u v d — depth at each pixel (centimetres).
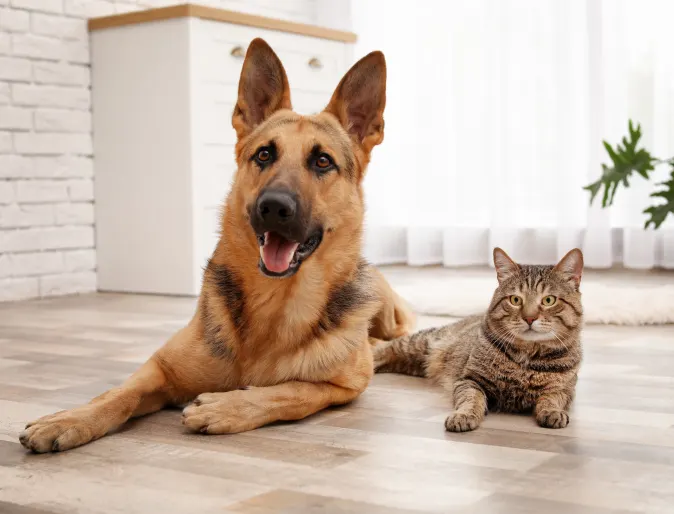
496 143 562
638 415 218
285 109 232
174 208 461
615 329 362
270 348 216
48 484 162
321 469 171
